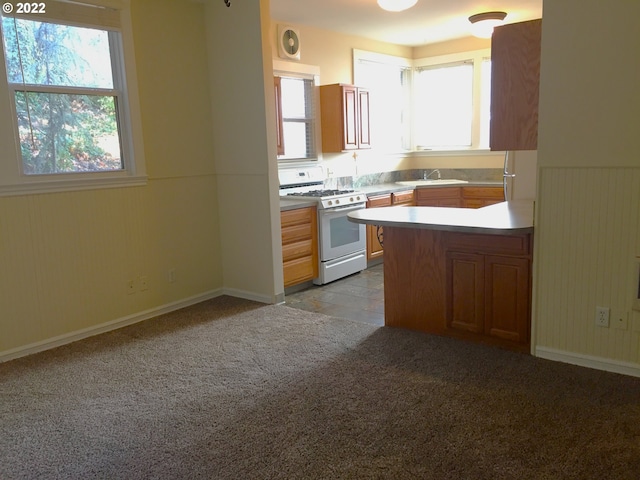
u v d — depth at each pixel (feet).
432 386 8.98
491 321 10.73
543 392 8.64
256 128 13.67
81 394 9.15
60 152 11.43
